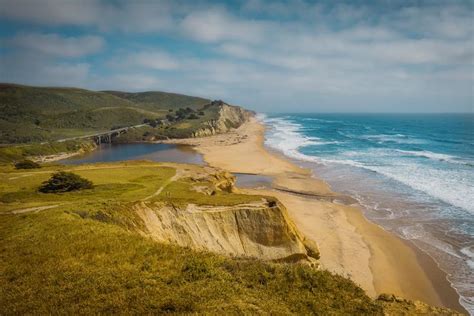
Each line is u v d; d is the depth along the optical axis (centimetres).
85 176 4894
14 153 10275
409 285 2809
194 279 1522
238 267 1697
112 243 1920
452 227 3922
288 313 1291
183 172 5191
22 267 1623
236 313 1231
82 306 1259
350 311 1386
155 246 1911
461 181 5944
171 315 1202
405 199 5012
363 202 4959
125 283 1445
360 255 3319
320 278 1616
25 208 3088
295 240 3169
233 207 3259
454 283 2812
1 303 1299
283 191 5731
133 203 3055
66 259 1709
